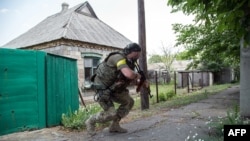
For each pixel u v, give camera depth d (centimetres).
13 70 478
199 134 395
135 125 498
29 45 1357
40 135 454
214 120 500
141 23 861
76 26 1406
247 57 530
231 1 288
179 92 1520
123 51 394
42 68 534
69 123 516
